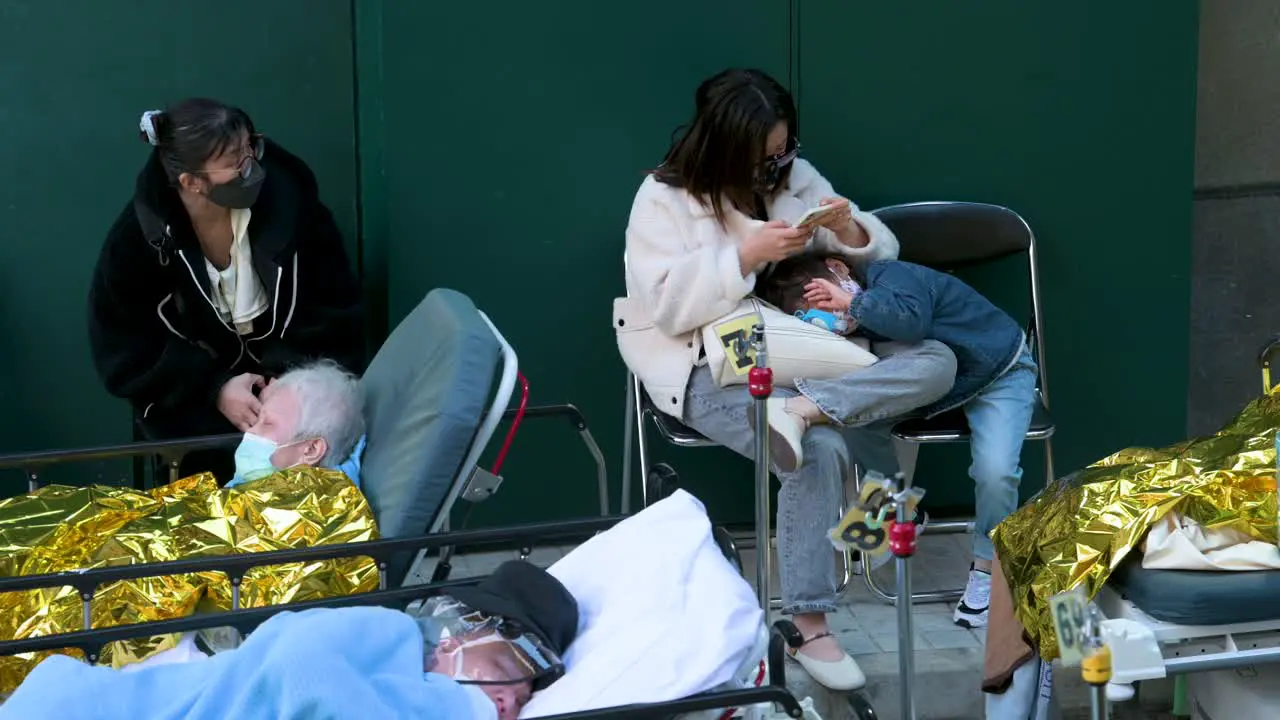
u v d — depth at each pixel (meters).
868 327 5.30
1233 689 4.14
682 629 3.43
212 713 3.00
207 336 5.33
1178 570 3.88
